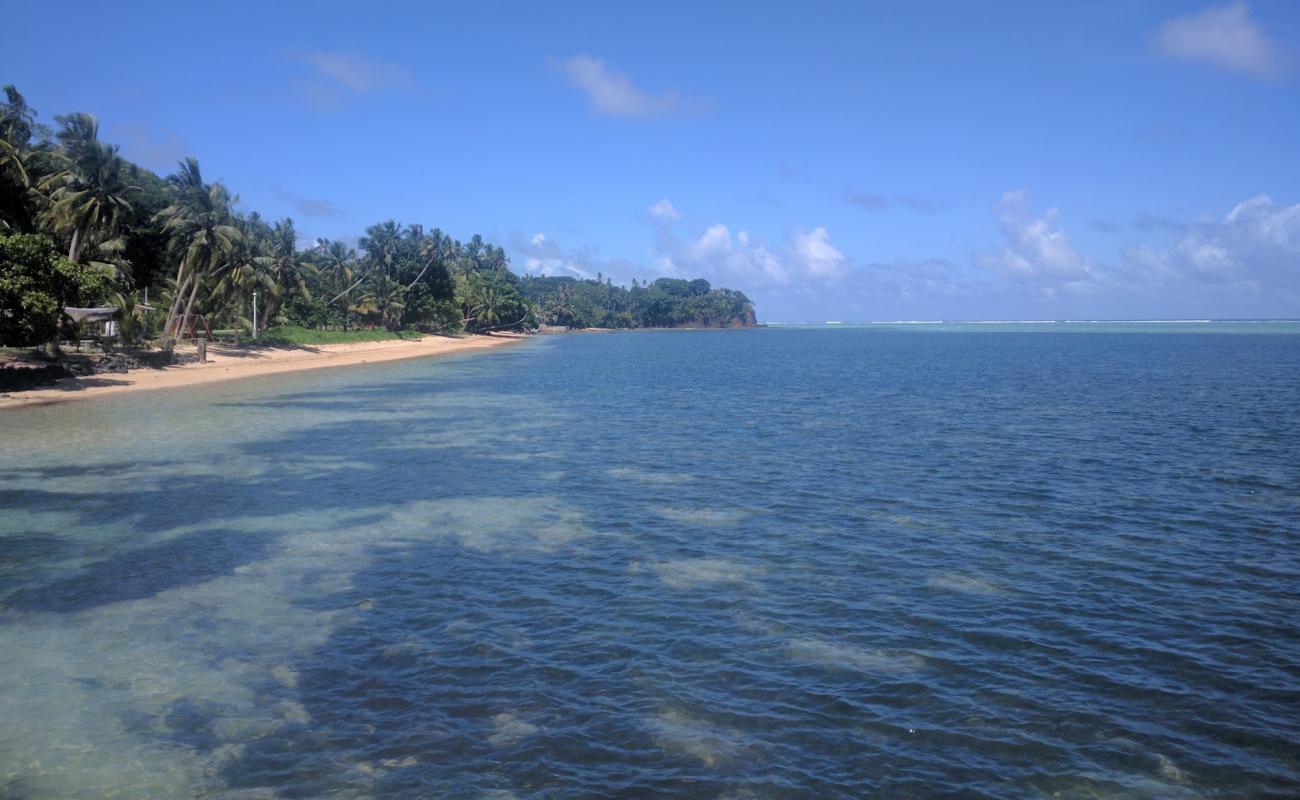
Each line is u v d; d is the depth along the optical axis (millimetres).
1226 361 76938
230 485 21500
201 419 34531
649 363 81312
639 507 19016
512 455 26094
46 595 13141
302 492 20688
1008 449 26766
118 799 7742
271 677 10219
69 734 8898
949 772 8156
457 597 13039
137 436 29578
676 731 8898
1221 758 8438
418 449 27297
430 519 17984
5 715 9297
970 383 54219
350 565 14719
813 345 137500
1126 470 23125
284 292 83875
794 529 17031
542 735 8820
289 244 85125
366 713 9320
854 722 9109
